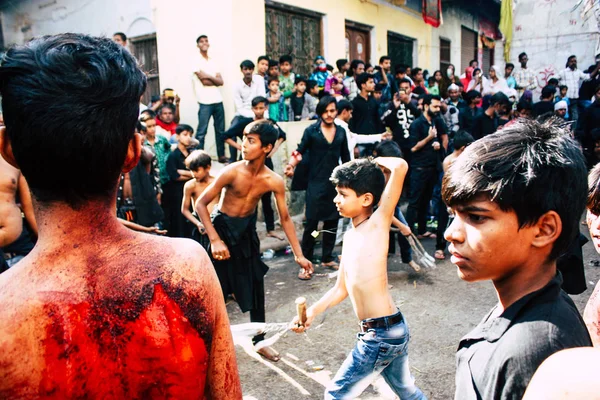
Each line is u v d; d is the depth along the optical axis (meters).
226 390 0.90
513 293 0.93
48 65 0.69
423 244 5.38
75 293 0.72
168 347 0.78
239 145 5.62
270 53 7.06
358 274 1.88
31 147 0.70
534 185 0.83
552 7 11.52
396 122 6.34
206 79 6.00
